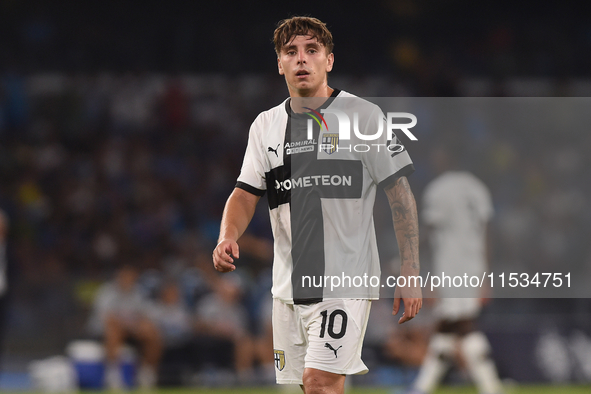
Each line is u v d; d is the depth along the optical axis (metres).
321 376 10.52
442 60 60.44
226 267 10.79
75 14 58.38
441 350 22.41
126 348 31.31
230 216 11.43
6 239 46.19
